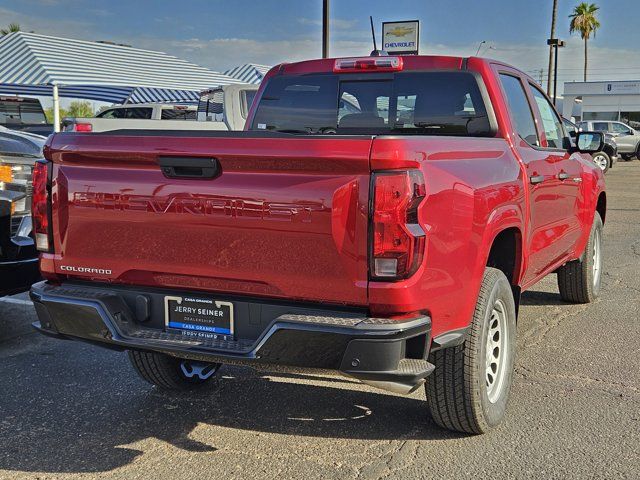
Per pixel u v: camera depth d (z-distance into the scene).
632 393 4.33
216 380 4.64
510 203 3.84
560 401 4.20
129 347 3.31
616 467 3.38
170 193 3.17
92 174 3.35
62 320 3.42
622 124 33.19
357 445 3.65
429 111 4.54
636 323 5.91
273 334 2.93
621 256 9.20
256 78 22.62
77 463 3.49
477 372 3.46
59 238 3.48
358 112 4.78
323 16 16.16
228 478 3.33
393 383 2.95
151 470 3.41
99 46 16.34
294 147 2.89
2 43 14.75
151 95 19.44
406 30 15.75
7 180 5.30
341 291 2.93
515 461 3.44
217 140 3.02
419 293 2.93
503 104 4.36
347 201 2.86
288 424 3.94
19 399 4.32
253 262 3.06
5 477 3.34
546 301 6.70
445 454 3.53
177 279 3.26
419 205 2.90
